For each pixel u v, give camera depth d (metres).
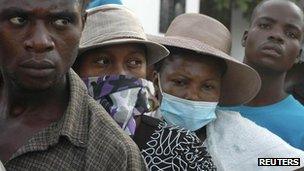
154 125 2.84
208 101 3.39
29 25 2.02
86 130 2.09
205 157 2.78
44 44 1.99
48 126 2.08
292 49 4.14
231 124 3.40
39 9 2.00
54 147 2.04
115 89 2.89
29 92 2.10
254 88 3.65
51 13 2.02
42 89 2.05
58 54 2.04
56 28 2.04
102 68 2.98
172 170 2.72
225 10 12.51
